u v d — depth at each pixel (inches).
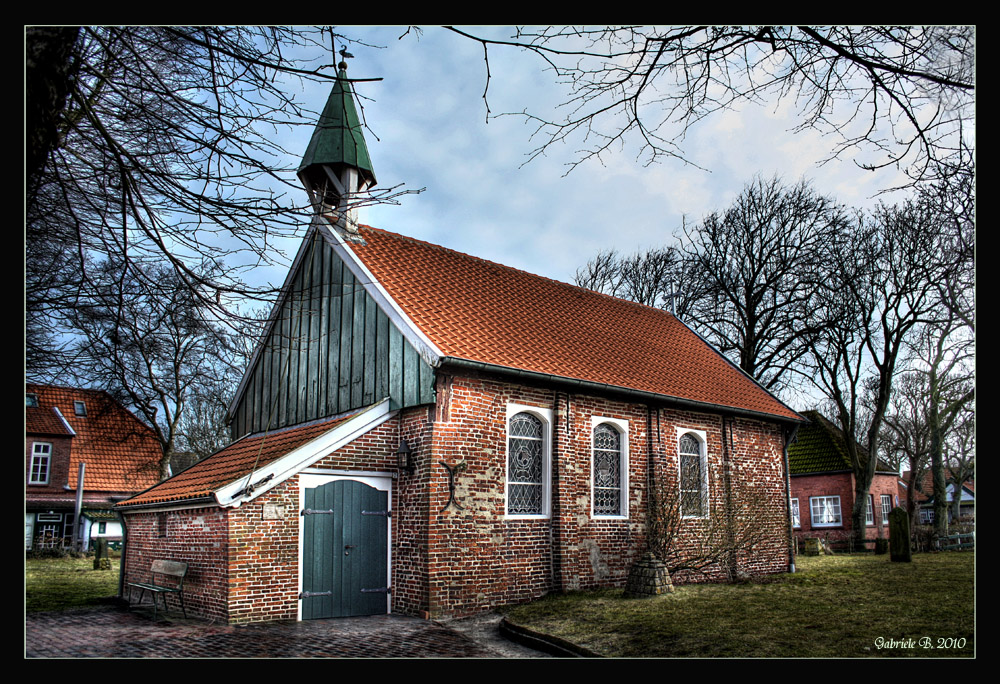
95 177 285.0
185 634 415.5
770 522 757.3
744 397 780.0
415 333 517.0
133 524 596.7
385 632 435.8
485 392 532.7
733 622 407.5
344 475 503.8
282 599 466.9
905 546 757.3
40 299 323.6
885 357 1060.5
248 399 718.5
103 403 1215.6
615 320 804.0
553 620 438.9
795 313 1140.5
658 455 650.8
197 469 631.2
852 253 1050.7
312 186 639.1
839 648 343.6
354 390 570.9
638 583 520.1
